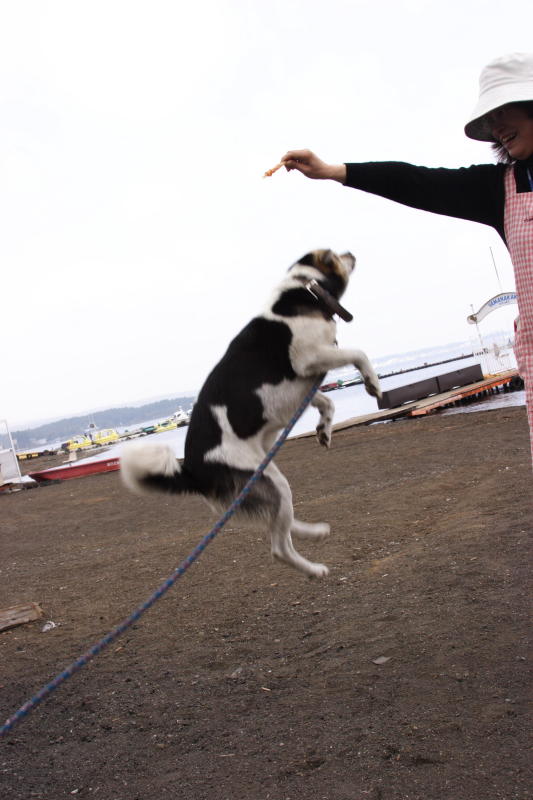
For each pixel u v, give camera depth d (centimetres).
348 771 279
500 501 744
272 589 596
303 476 1358
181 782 294
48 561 954
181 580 682
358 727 315
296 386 390
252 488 371
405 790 259
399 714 320
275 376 384
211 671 429
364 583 554
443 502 834
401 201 270
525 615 405
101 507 1486
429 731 298
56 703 411
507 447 1194
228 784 286
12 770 328
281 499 376
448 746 283
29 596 730
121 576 751
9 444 2567
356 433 2022
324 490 1145
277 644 457
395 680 357
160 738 343
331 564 641
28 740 363
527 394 243
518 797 240
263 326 391
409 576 540
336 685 368
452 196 256
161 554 833
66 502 1700
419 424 1931
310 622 489
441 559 562
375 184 271
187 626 534
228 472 373
